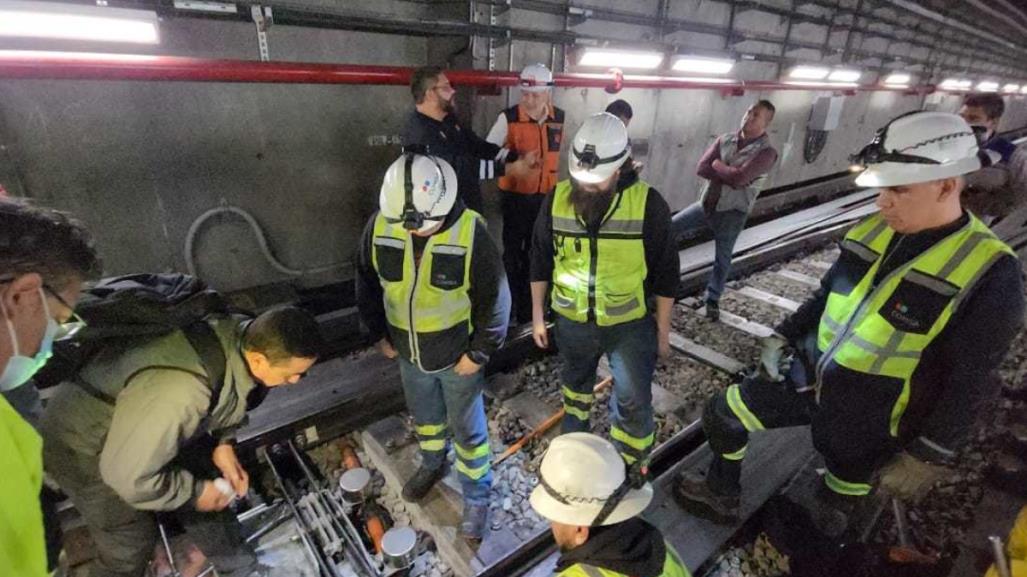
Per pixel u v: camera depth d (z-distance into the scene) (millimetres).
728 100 6711
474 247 1808
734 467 2254
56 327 965
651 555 1032
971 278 1395
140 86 2996
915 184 1382
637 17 4863
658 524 2373
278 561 2262
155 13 2514
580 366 2432
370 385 3145
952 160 1341
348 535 2393
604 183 1891
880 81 9656
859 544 2354
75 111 2854
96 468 1457
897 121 1423
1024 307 1375
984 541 2295
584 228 2055
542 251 2289
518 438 3045
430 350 1902
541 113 3625
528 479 2725
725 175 3922
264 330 1367
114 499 1540
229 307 1521
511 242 3951
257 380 1486
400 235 1789
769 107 3781
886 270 1595
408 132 3029
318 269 4117
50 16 2176
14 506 618
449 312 1850
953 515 2580
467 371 1993
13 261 803
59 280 890
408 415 3129
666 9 5133
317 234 4023
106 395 1348
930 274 1459
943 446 1470
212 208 3473
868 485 1923
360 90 3828
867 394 1636
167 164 3225
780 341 2006
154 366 1281
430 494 2529
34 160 2818
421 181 1629
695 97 6250
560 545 1212
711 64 5867
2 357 833
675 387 3615
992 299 1362
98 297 1292
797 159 8688
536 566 2254
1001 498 2576
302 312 1433
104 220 3123
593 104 5195
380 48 3877
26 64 2105
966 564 2172
